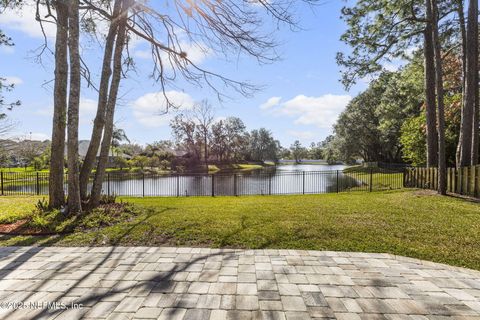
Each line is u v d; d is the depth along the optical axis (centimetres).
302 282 300
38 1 650
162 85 845
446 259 367
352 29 1152
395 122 2383
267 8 533
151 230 487
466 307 252
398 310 247
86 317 235
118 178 1798
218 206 744
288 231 479
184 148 3897
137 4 658
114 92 711
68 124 590
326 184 1925
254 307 250
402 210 656
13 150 2433
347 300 263
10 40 736
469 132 924
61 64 633
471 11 898
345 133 3294
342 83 1238
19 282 300
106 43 709
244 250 398
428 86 1105
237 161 4506
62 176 643
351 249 403
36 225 507
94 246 418
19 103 949
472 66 909
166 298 266
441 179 860
